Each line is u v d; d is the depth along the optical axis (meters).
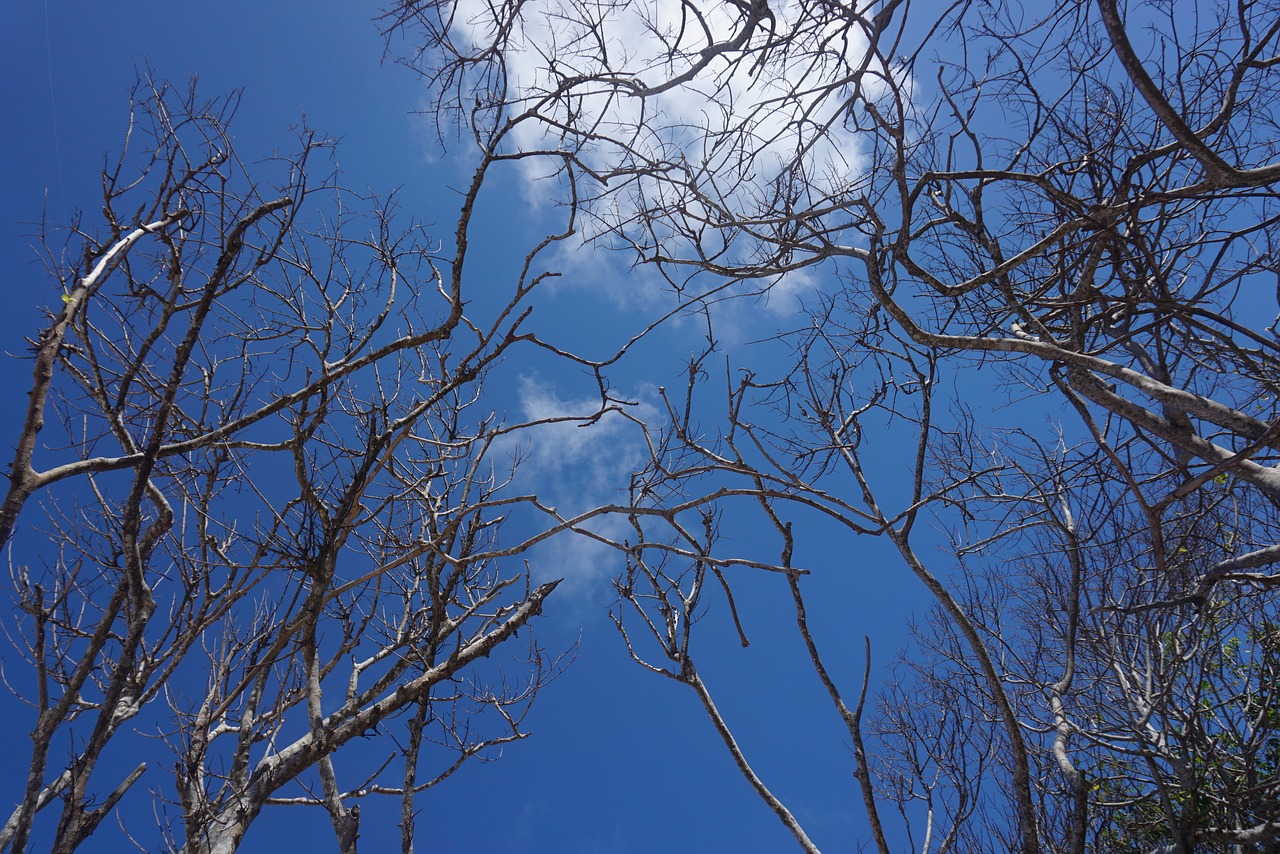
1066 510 10.45
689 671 10.84
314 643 7.23
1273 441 5.39
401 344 6.37
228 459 7.07
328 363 7.62
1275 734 10.52
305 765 6.83
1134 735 9.86
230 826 6.31
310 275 7.78
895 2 4.96
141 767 6.11
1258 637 10.23
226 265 5.24
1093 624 10.62
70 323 4.84
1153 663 10.47
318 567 6.59
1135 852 11.26
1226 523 9.17
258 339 7.24
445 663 7.34
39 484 4.52
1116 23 4.82
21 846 4.71
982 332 8.05
